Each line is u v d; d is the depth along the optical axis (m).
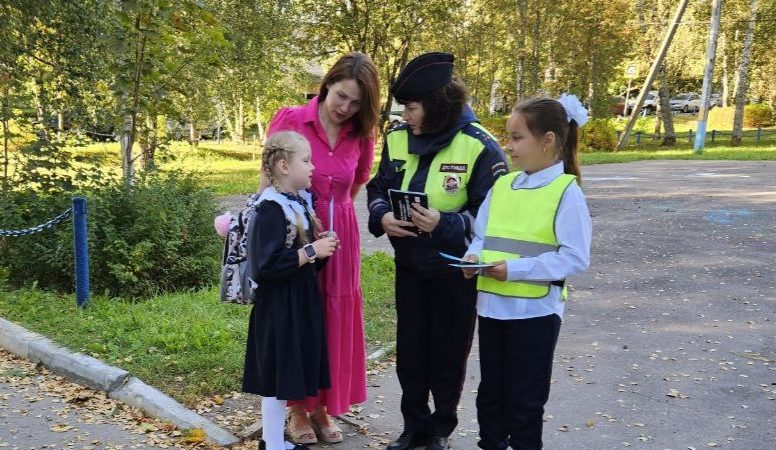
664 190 13.88
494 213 3.09
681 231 9.64
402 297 3.49
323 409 3.70
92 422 3.83
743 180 15.29
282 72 19.89
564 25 28.16
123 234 6.62
